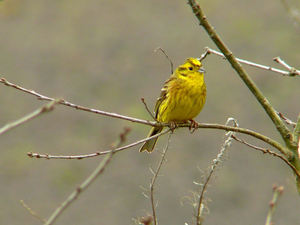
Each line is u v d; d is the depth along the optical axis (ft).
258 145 55.52
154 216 20.35
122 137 12.29
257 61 67.00
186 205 48.16
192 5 20.83
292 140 20.26
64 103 19.36
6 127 11.05
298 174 19.36
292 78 64.13
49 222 11.65
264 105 20.75
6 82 19.34
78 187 11.92
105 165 12.05
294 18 23.71
